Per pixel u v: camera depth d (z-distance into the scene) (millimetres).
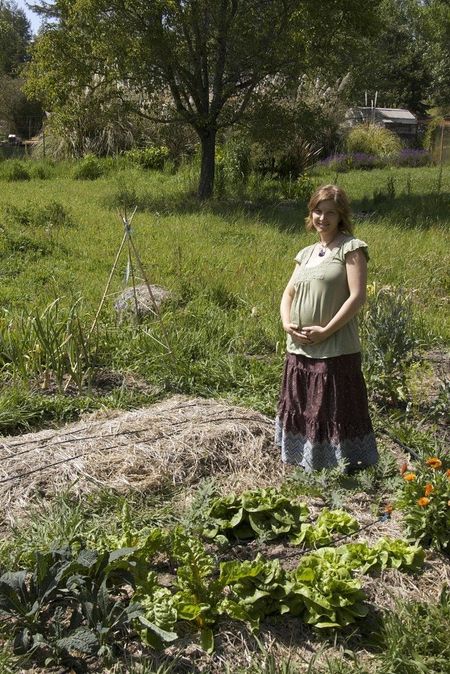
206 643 3234
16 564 3664
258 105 17500
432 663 3143
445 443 5336
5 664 3082
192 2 16297
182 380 6191
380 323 6012
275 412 5578
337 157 30594
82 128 26969
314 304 4430
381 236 12500
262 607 3402
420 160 33031
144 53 16125
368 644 3293
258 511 4023
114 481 4418
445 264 10242
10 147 32406
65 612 3391
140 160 25359
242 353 6992
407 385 6027
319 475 4562
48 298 8508
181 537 3570
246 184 19859
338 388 4457
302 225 14188
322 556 3680
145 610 3236
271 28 16797
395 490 4492
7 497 4227
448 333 7664
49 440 4820
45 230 12688
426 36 50531
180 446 4715
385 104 57812
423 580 3713
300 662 3195
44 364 6305
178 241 12211
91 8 15805
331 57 18250
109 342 6832
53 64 16812
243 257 10984
